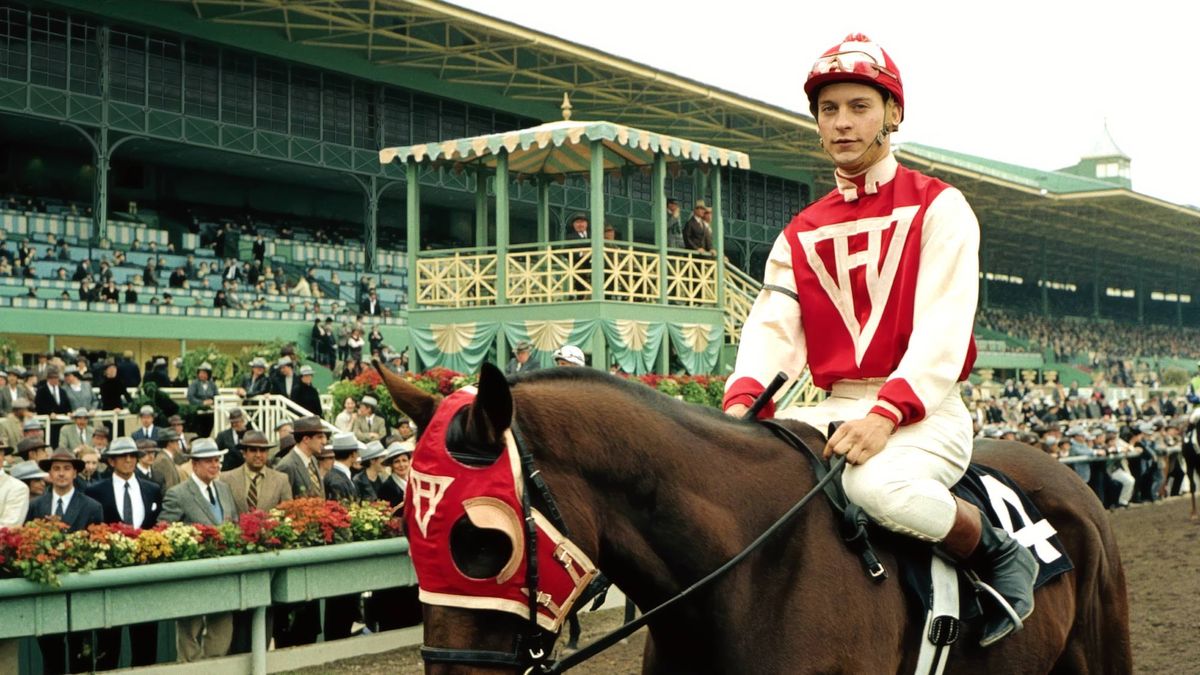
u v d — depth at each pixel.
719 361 17.09
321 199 33.72
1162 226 51.94
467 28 27.34
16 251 23.31
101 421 13.01
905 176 2.82
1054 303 65.56
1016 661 2.91
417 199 16.77
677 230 17.20
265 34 27.23
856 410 2.81
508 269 16.19
